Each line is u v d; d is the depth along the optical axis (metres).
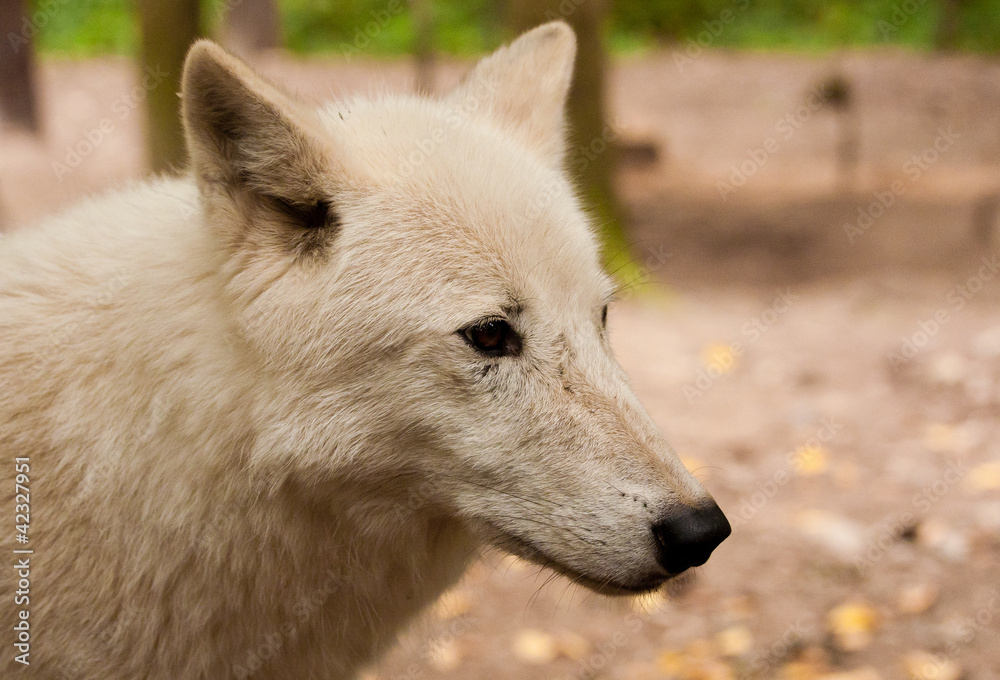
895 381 7.08
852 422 6.48
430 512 2.73
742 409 6.86
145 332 2.56
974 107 16.91
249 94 2.40
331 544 2.69
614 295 3.03
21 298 2.69
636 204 13.16
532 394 2.57
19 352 2.60
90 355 2.59
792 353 7.82
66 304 2.65
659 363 7.73
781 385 7.22
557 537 2.54
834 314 8.69
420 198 2.60
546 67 3.30
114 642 2.58
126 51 19.56
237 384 2.52
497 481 2.58
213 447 2.52
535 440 2.56
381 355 2.52
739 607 4.55
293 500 2.58
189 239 2.62
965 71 18.69
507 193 2.69
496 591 4.91
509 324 2.59
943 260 9.98
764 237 11.41
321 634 2.79
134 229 2.77
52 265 2.72
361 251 2.53
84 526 2.54
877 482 5.62
